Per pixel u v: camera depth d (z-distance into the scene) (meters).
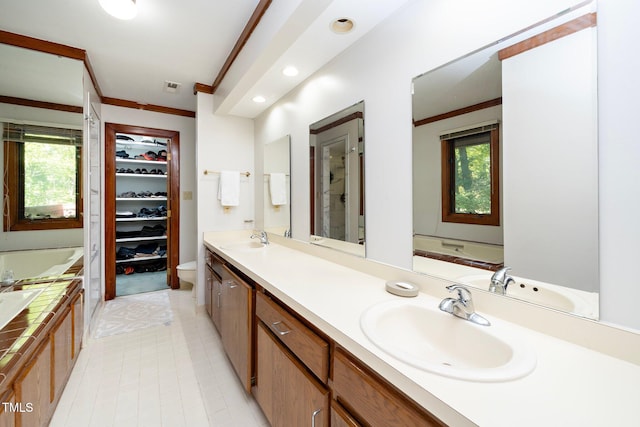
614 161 0.74
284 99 2.44
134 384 1.81
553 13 0.85
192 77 2.68
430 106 1.23
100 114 3.10
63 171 2.13
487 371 0.65
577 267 0.81
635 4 0.70
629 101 0.72
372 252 1.53
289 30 1.45
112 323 2.69
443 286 1.16
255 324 1.57
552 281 0.86
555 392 0.59
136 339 2.39
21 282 1.95
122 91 2.99
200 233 2.93
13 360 1.00
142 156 4.47
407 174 1.33
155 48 2.14
